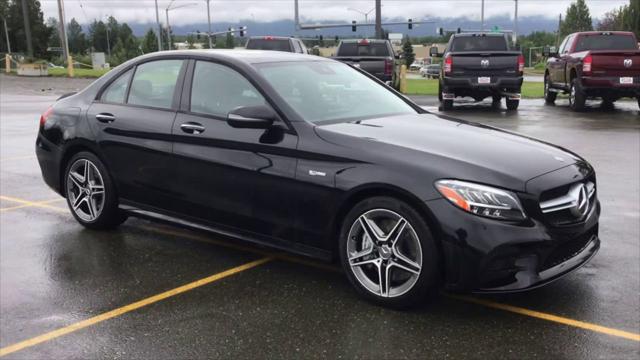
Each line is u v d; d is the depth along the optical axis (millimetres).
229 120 4480
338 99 5000
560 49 18531
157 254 5227
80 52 138000
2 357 3486
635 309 3998
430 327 3793
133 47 95625
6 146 11148
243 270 4832
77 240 5621
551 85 18359
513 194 3742
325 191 4215
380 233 4066
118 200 5648
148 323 3898
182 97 5160
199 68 5148
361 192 4090
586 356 3412
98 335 3744
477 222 3701
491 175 3793
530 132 11820
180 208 5129
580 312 3967
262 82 4730
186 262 5023
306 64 5293
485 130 4762
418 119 4965
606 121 13695
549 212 3838
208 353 3504
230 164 4691
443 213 3756
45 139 6082
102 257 5152
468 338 3643
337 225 4293
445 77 15906
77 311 4090
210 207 4898
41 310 4109
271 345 3588
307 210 4336
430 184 3824
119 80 5707
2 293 4398
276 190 4465
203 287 4484
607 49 16828
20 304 4211
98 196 5801
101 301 4250
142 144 5270
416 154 3996
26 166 9273
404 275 4055
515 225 3701
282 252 5266
